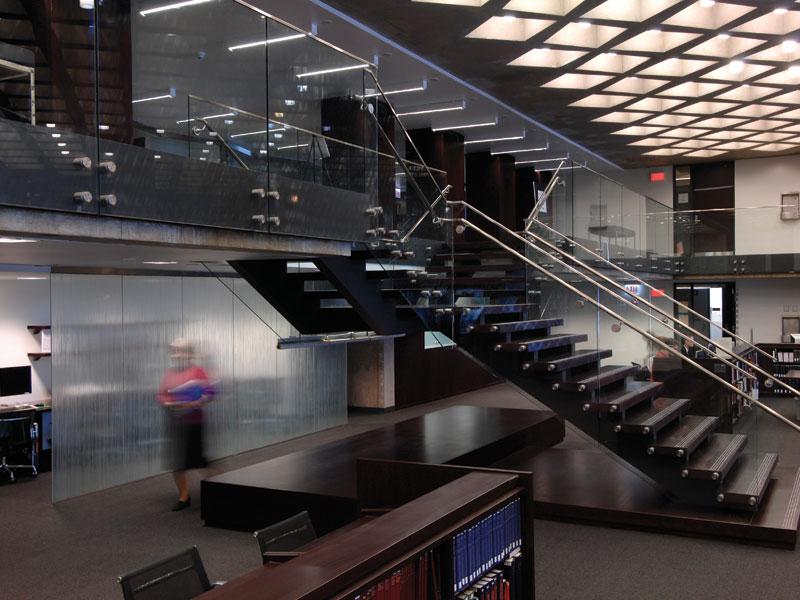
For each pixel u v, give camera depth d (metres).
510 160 18.88
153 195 4.57
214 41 5.73
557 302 7.82
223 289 10.20
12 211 3.77
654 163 20.25
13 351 9.91
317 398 12.12
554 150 18.19
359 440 8.66
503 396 16.69
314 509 6.40
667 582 5.32
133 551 6.32
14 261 7.00
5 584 5.59
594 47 10.45
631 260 13.56
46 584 5.59
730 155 19.12
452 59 10.94
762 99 13.56
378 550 2.87
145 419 9.09
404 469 4.66
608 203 12.36
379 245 7.20
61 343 8.05
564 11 9.24
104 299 8.57
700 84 13.02
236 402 10.35
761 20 10.16
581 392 7.10
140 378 9.03
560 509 6.87
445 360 16.62
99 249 5.25
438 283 8.02
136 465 8.95
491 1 8.74
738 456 6.82
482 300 8.21
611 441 6.91
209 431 9.81
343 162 6.73
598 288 7.43
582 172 11.13
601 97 13.80
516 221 20.06
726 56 11.08
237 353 10.41
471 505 3.57
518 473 4.13
